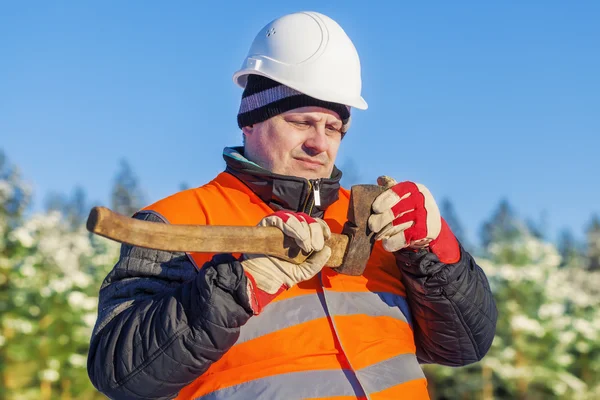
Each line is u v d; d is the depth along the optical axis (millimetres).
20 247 8828
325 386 2539
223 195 2801
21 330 8258
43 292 8508
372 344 2691
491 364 9875
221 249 2299
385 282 2885
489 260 11094
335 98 2789
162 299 2447
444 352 2955
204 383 2584
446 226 2795
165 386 2408
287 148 2807
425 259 2695
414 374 2752
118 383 2418
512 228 11312
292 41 2840
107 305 2600
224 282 2365
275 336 2578
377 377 2621
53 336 8391
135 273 2613
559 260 11023
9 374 8109
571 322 10352
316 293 2691
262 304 2436
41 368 8211
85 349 8648
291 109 2793
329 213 2930
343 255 2646
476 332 2879
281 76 2797
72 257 9266
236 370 2559
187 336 2361
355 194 2652
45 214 9516
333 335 2637
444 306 2773
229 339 2393
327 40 2848
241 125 2943
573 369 10273
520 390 9906
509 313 10164
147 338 2385
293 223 2404
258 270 2430
